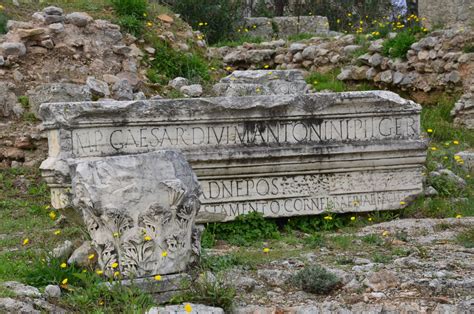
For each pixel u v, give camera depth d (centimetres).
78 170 710
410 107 1010
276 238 944
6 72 1322
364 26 2456
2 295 665
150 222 704
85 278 695
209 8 2170
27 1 1503
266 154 954
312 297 720
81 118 899
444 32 1583
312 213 983
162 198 711
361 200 1003
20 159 1198
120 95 1338
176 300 690
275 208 971
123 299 669
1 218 1009
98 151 908
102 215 698
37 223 975
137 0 1555
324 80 1747
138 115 920
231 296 690
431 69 1587
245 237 942
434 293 715
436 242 890
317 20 2253
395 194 1016
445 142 1387
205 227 947
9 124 1234
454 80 1541
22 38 1359
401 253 837
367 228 964
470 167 1229
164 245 707
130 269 699
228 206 955
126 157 716
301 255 839
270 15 2625
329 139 987
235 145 956
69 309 670
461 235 899
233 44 1952
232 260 803
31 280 724
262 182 966
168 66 1517
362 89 1680
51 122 905
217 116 948
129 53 1452
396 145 1000
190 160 930
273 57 1875
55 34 1395
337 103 984
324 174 988
